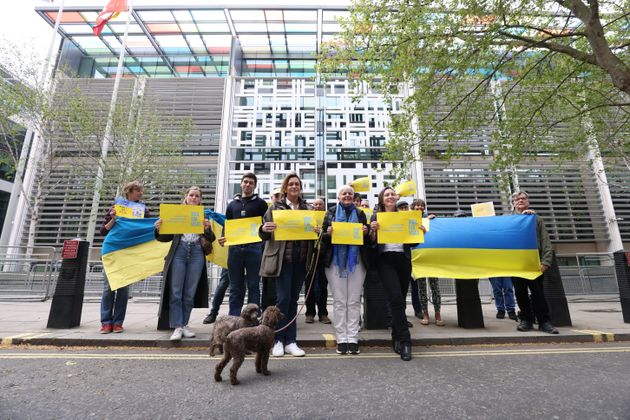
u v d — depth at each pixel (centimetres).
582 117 954
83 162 1404
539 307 482
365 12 725
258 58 1809
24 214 1453
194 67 1783
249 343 294
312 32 1722
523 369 327
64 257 501
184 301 431
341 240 375
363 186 417
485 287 943
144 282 940
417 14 687
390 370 323
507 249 511
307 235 368
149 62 1786
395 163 812
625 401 246
